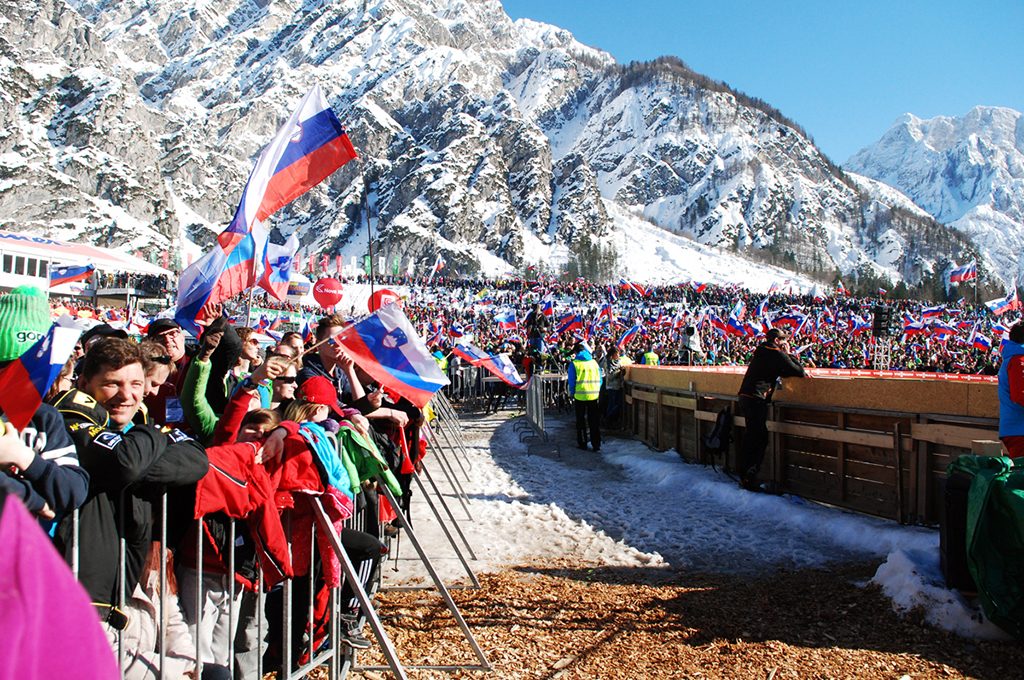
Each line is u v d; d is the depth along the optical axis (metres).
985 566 4.55
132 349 2.90
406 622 4.89
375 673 4.18
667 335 32.44
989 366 17.14
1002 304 37.47
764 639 4.54
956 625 4.58
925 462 6.95
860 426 7.68
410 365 4.62
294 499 3.85
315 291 10.43
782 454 8.76
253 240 5.82
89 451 2.65
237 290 5.84
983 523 4.54
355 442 4.70
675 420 11.84
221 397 5.14
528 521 7.95
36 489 2.34
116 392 2.85
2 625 0.75
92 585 2.65
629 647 4.45
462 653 4.39
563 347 22.94
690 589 5.56
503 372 14.95
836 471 7.99
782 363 8.55
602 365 17.91
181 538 3.37
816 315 57.50
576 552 6.75
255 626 3.81
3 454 2.24
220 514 3.49
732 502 8.66
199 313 5.51
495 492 9.48
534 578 5.88
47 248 35.06
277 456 3.70
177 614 3.16
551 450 13.32
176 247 164.50
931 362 30.19
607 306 35.00
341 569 3.91
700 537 7.26
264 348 12.42
